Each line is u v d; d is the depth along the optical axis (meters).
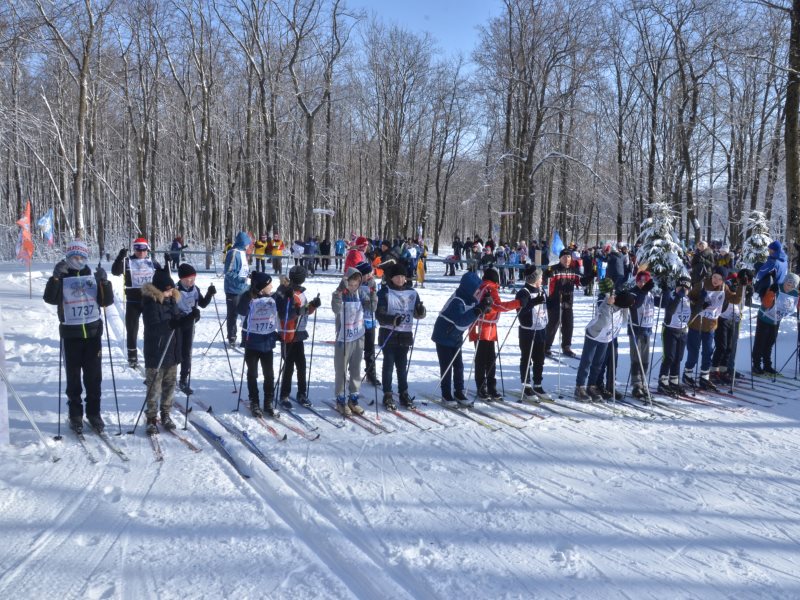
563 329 10.03
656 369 9.22
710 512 4.35
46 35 18.78
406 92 37.22
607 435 6.08
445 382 6.91
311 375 8.03
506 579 3.42
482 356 7.11
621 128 29.58
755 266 18.62
